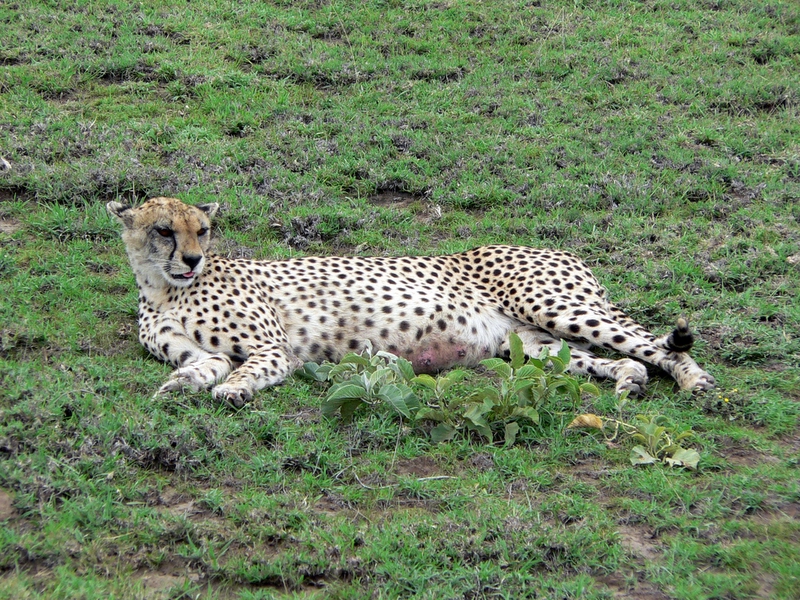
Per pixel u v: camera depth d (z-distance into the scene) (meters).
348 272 10.85
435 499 7.85
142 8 19.56
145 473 7.97
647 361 10.23
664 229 13.60
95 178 13.87
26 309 10.86
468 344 10.80
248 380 9.34
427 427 8.86
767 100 17.45
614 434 8.82
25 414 8.17
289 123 16.11
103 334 10.63
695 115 16.94
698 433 8.95
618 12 20.72
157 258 10.05
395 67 18.11
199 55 18.00
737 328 11.01
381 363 9.52
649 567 7.02
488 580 6.84
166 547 7.08
